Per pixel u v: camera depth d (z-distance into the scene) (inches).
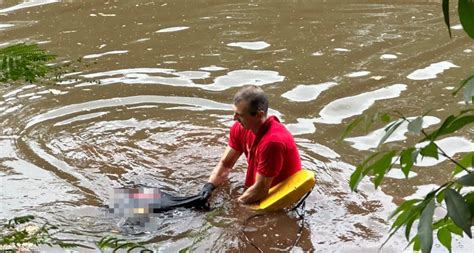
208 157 238.2
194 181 223.6
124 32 351.3
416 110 266.2
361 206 206.8
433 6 386.6
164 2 395.2
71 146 245.0
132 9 384.8
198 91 286.7
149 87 289.7
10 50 128.6
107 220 199.5
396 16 372.5
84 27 358.6
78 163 234.1
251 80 296.8
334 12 378.3
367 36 344.5
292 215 201.6
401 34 346.6
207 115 268.2
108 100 278.2
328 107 272.1
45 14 378.9
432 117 259.0
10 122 261.3
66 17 373.7
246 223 197.5
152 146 245.3
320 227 196.5
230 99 280.7
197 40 340.2
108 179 224.4
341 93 283.1
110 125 260.1
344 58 318.3
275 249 187.5
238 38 342.6
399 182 218.8
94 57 319.6
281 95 282.5
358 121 89.2
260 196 203.6
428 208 75.4
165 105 275.9
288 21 365.1
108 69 306.5
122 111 270.7
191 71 305.1
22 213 203.3
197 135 253.0
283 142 197.9
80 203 209.9
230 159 214.7
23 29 356.8
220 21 365.1
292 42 337.1
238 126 210.5
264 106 196.2
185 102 277.9
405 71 303.1
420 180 219.6
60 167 231.1
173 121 263.3
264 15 373.4
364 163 85.7
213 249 186.4
